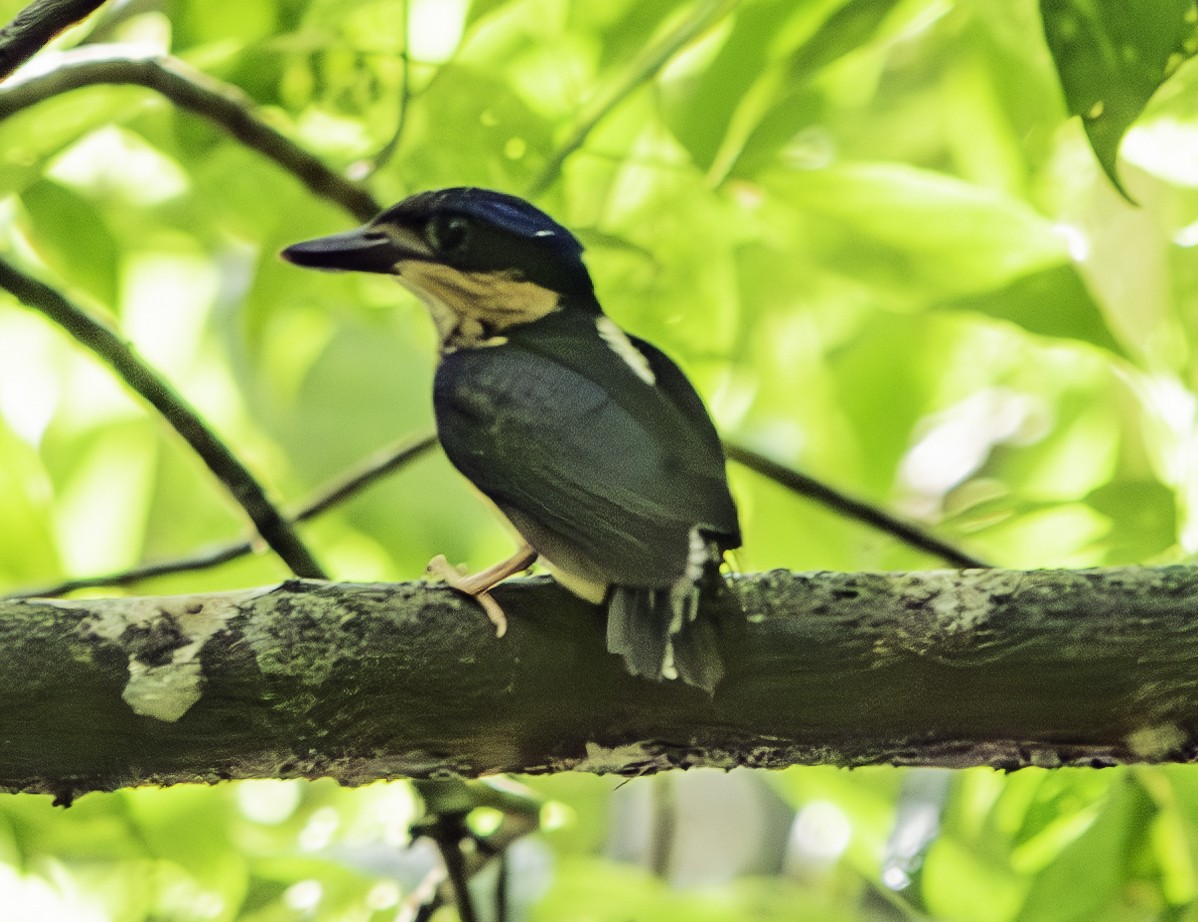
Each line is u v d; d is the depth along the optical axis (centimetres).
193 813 1059
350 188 1012
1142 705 710
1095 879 955
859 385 1310
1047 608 710
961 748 732
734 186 1038
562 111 1039
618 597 715
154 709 698
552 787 1244
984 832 1066
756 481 1188
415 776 739
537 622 724
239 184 1147
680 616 705
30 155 991
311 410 1523
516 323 931
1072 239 1069
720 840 1873
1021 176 1257
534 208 953
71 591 984
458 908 902
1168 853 953
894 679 716
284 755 718
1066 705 713
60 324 915
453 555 1474
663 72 1038
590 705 724
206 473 1003
